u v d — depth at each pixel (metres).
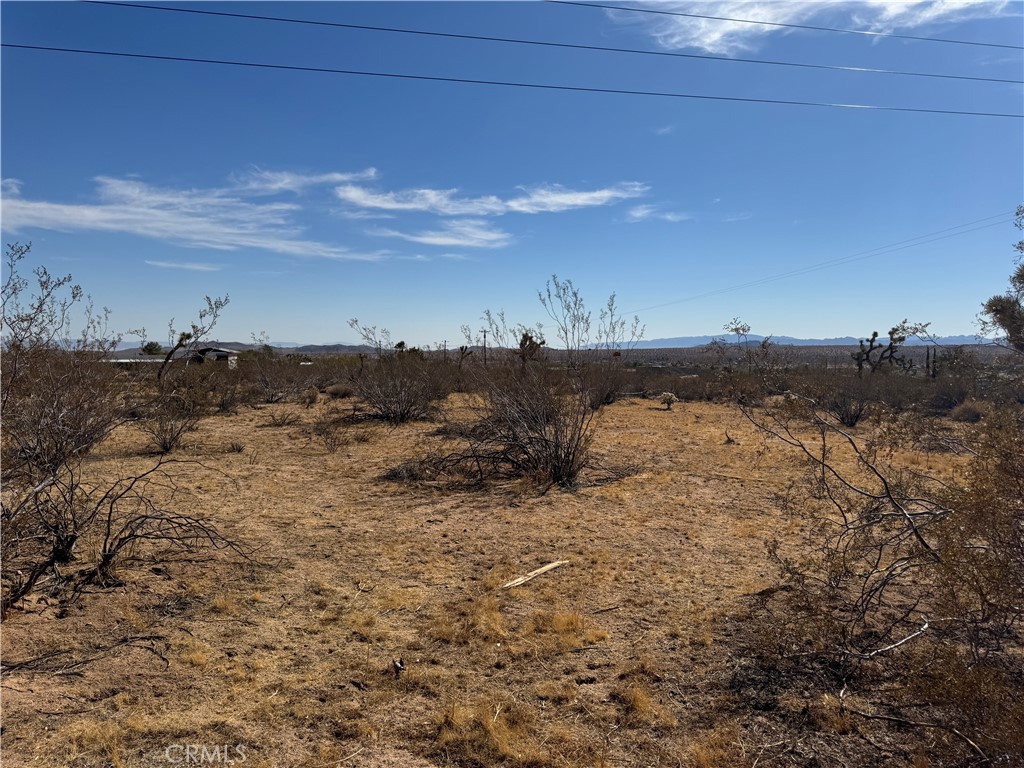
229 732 3.49
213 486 9.52
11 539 5.15
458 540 7.15
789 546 6.87
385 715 3.70
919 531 4.34
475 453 10.98
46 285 5.54
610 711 3.77
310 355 32.53
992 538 3.36
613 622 5.04
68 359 6.52
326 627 4.86
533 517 8.16
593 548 6.91
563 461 10.25
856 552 4.89
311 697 3.87
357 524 7.73
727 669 4.27
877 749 3.38
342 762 3.26
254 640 4.60
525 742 3.45
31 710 3.60
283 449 13.20
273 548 6.70
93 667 4.13
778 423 6.08
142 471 10.41
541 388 10.62
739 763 3.28
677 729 3.60
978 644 3.70
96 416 6.51
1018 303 4.62
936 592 4.52
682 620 5.06
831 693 3.94
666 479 10.49
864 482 9.34
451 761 3.29
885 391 19.30
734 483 10.21
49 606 4.98
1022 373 4.86
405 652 4.48
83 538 6.49
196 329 8.01
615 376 24.09
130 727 3.49
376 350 18.89
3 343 5.41
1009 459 3.34
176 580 5.66
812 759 3.31
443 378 19.69
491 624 4.91
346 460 12.00
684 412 20.97
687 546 6.97
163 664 4.21
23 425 5.65
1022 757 2.85
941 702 3.36
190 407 13.73
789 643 4.53
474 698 3.89
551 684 4.07
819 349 57.16
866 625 4.80
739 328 8.98
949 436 4.65
